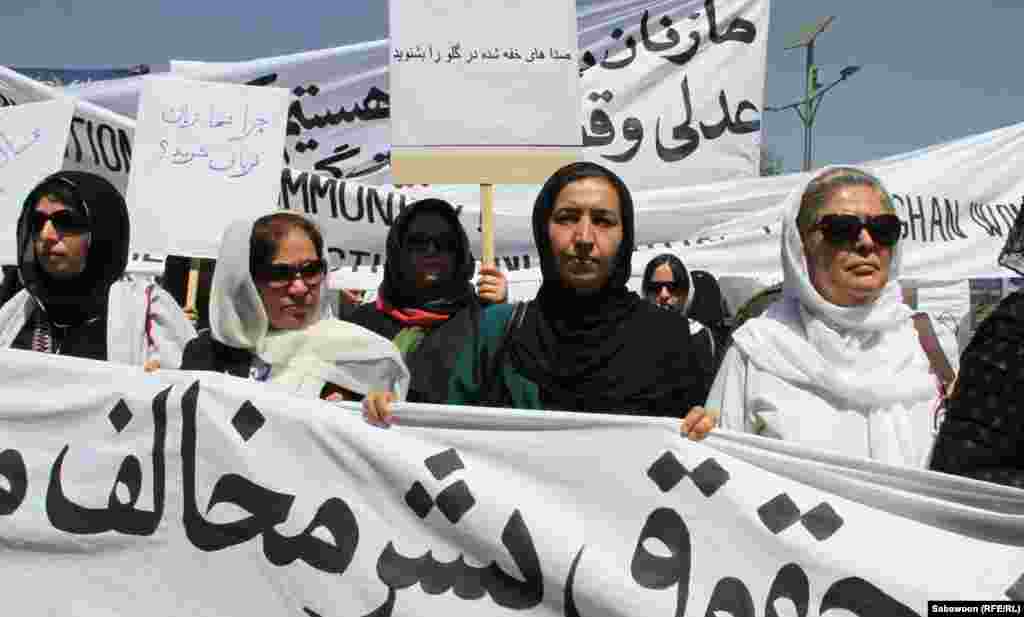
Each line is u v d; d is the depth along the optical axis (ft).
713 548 6.67
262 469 7.15
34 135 13.29
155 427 7.34
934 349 8.49
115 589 7.28
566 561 6.70
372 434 7.06
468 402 8.34
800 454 6.66
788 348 7.28
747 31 18.22
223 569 7.15
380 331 10.19
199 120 14.44
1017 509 6.07
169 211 14.15
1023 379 5.72
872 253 7.13
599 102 17.89
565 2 10.87
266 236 8.26
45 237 8.63
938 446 6.20
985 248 19.51
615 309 7.88
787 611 6.52
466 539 6.86
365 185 17.15
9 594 7.38
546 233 7.94
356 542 6.97
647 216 17.93
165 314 9.34
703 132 18.16
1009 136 20.15
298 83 17.88
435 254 10.06
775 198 18.25
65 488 7.40
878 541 6.48
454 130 10.71
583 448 6.91
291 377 8.08
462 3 10.84
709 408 7.68
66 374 7.51
